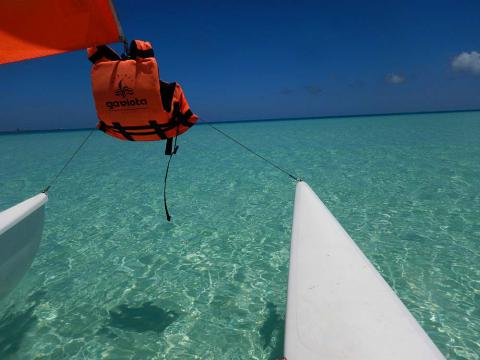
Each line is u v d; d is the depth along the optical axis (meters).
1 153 21.41
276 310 4.30
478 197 8.01
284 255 5.71
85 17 2.02
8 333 3.97
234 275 5.14
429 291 4.47
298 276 2.06
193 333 3.92
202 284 4.93
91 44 2.14
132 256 5.86
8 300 4.61
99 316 4.26
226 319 4.15
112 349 3.70
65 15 1.97
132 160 16.44
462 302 4.22
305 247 2.33
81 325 4.09
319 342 1.58
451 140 18.61
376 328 1.62
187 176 11.91
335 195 8.66
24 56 2.01
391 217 7.02
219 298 4.57
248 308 4.35
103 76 2.29
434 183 9.41
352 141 20.64
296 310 1.80
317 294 1.88
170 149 2.73
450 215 6.97
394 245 5.77
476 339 3.62
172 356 3.58
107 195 9.74
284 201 8.45
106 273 5.31
